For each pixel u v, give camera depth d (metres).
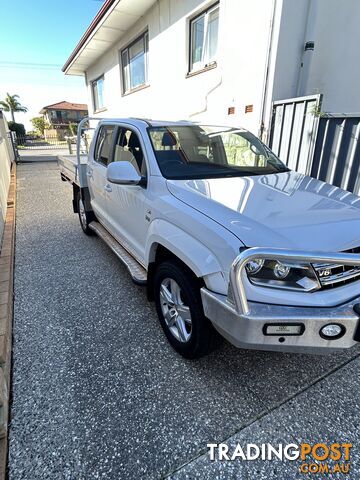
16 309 3.11
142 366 2.35
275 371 2.31
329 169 4.47
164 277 2.46
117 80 10.95
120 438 1.81
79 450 1.74
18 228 5.69
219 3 5.68
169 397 2.08
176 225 2.24
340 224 1.95
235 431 1.86
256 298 1.72
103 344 2.59
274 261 1.73
